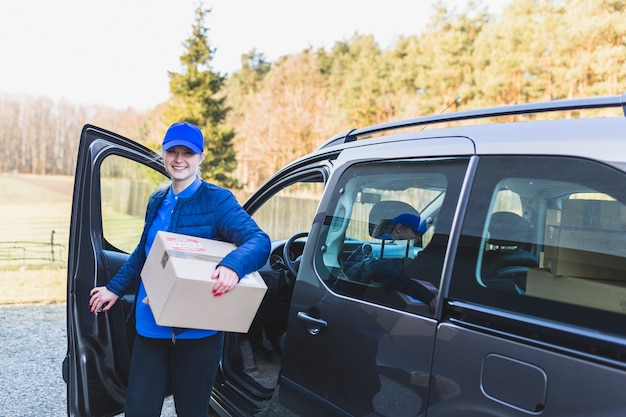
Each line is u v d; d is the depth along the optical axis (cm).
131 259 176
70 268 202
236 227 163
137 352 162
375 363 143
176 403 167
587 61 1731
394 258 150
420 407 128
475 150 137
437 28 2366
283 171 236
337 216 179
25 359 399
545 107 138
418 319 134
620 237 106
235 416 218
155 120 2445
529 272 117
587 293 107
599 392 96
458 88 2111
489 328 118
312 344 168
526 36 1930
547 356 105
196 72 2183
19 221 1566
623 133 111
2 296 655
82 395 197
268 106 2642
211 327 151
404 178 156
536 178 122
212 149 2142
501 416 110
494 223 127
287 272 283
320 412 161
